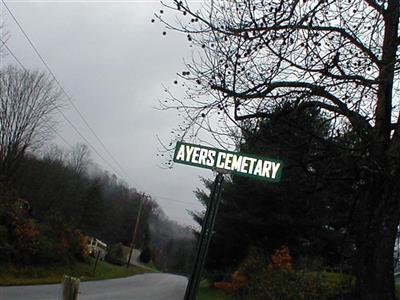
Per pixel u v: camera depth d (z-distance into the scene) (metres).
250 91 8.67
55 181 65.31
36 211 61.28
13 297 20.50
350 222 10.89
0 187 35.12
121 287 38.19
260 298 15.01
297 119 9.43
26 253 33.81
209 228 6.38
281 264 16.56
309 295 13.25
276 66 8.21
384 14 8.27
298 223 25.80
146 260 108.94
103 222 90.56
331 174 9.83
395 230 9.10
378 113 9.27
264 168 6.40
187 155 6.55
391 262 9.04
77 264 45.78
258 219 28.03
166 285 49.78
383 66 8.38
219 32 8.04
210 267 35.44
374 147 8.84
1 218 32.59
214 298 28.20
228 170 6.45
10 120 48.31
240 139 9.20
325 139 9.24
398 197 9.01
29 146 50.44
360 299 9.09
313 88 8.57
